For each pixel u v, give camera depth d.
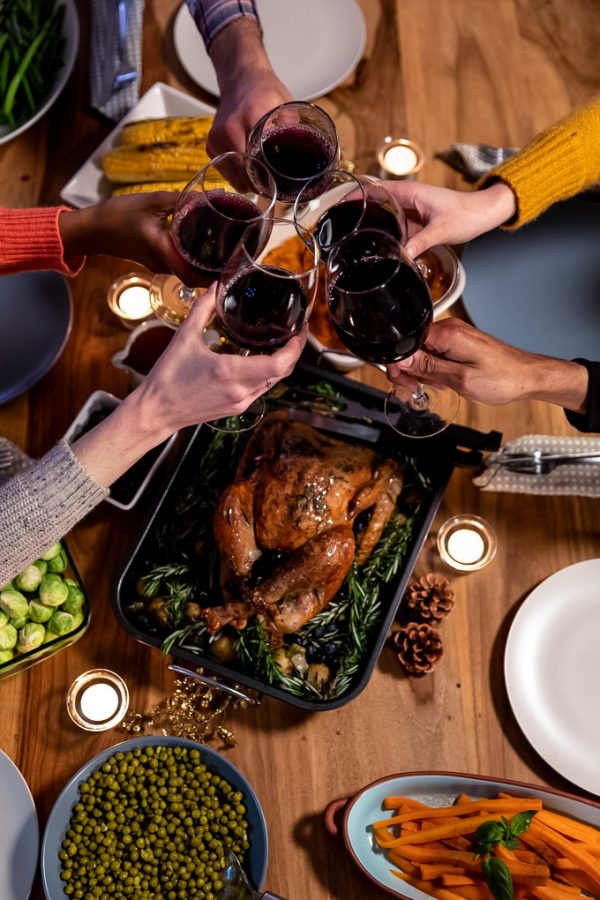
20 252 1.62
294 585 1.56
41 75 2.06
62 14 2.06
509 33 2.14
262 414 1.75
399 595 1.59
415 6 2.15
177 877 1.57
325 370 1.75
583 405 1.64
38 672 1.71
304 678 1.62
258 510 1.61
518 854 1.58
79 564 1.78
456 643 1.72
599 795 1.58
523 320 1.89
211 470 1.75
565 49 2.12
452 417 1.79
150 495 1.79
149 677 1.71
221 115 1.71
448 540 1.77
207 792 1.60
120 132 1.97
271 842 1.62
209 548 1.70
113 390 1.89
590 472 1.79
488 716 1.68
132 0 2.09
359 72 2.10
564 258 1.92
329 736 1.67
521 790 1.57
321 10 2.09
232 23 1.74
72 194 1.97
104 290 1.94
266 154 1.45
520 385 1.55
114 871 1.57
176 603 1.63
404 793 1.62
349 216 1.40
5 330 1.87
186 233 1.36
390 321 1.27
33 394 1.88
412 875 1.60
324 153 1.45
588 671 1.67
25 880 1.54
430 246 1.66
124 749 1.59
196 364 1.28
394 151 2.01
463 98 2.08
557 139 1.69
